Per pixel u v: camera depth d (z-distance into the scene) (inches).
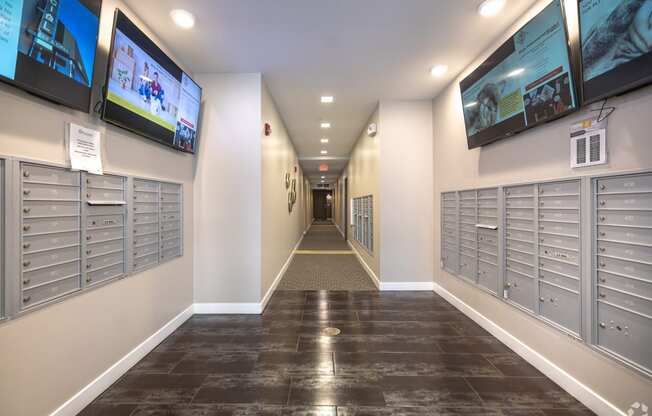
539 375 75.5
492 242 98.1
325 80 123.6
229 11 79.4
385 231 148.7
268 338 96.1
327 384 71.5
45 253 54.5
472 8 78.9
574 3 63.9
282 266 181.9
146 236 86.0
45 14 50.4
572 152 66.2
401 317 114.3
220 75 116.9
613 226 58.3
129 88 72.2
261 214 118.6
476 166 107.5
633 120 53.8
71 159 59.4
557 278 71.7
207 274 118.6
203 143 117.1
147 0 74.9
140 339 83.4
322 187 719.1
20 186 49.7
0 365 47.5
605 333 60.1
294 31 88.9
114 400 65.7
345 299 136.1
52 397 56.2
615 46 52.2
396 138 147.1
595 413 61.6
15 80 46.2
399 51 100.8
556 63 65.4
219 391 68.8
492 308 99.2
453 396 67.2
